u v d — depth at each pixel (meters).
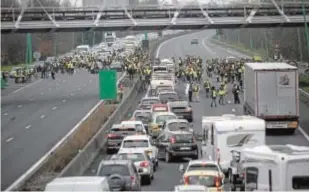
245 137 92.81
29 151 114.88
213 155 95.44
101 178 58.59
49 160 99.00
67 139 125.00
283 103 130.38
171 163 107.94
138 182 74.88
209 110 174.38
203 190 59.09
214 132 94.50
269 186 62.75
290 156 61.38
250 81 137.62
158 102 169.12
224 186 84.00
